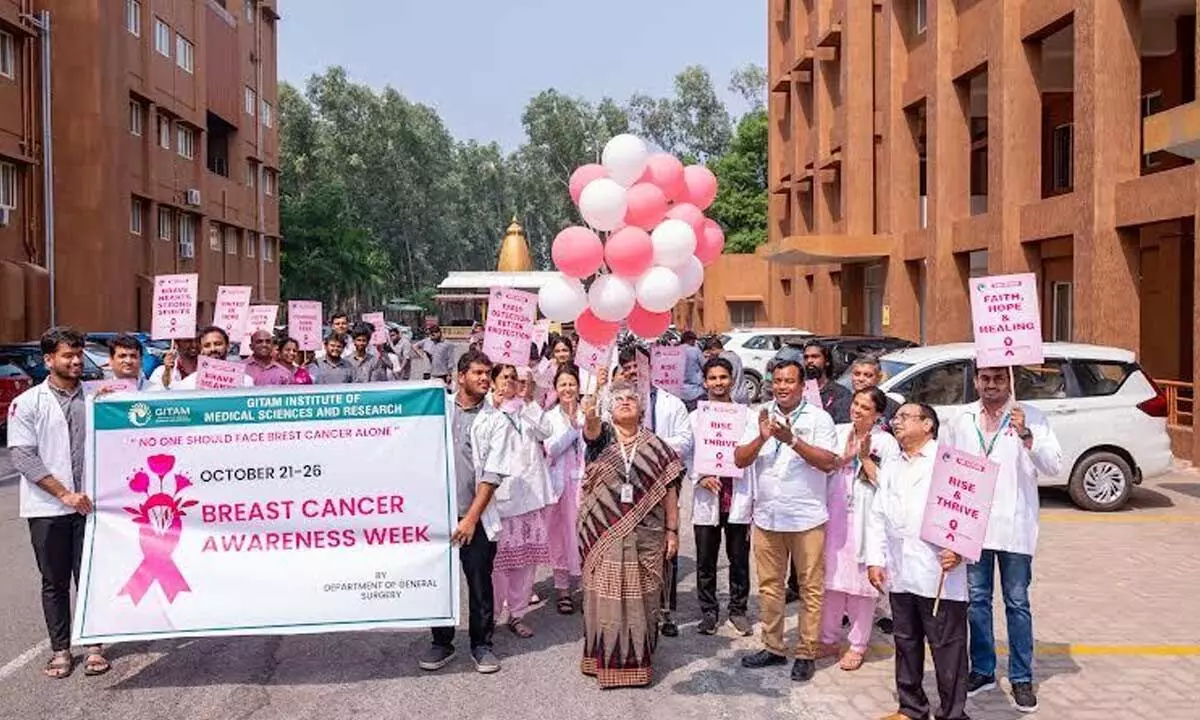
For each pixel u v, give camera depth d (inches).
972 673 242.4
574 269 276.1
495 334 290.5
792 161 1392.7
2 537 433.4
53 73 1157.1
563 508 321.7
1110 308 639.8
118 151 1221.1
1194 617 305.6
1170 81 748.0
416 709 239.6
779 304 1563.7
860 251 1016.2
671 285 272.7
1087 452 466.6
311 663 274.4
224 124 1802.4
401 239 3329.2
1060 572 357.7
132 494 260.4
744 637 295.3
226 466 261.1
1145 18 717.9
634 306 285.0
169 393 261.1
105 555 258.4
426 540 264.4
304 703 243.9
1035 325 231.0
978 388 237.9
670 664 271.4
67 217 1161.4
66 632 263.6
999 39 773.9
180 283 348.5
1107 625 298.0
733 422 275.1
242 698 247.3
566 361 396.2
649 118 2977.4
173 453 260.4
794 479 257.8
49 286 1101.7
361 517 263.0
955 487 205.0
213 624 257.0
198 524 260.5
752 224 2295.8
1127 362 476.1
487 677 261.7
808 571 257.4
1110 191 641.0
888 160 1017.5
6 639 292.8
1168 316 759.7
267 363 392.8
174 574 258.2
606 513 253.8
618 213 270.4
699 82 2945.4
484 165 3550.7
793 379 260.2
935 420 219.3
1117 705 236.7
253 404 262.5
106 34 1185.4
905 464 219.3
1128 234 639.1
